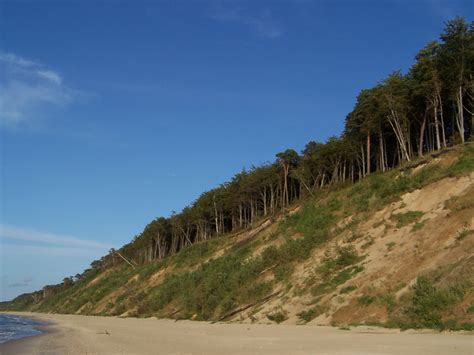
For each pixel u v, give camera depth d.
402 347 19.12
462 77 49.31
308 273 42.47
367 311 30.75
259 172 84.56
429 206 39.59
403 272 32.03
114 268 134.62
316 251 45.91
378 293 31.67
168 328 43.19
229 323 42.69
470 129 55.91
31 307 196.25
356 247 40.84
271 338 26.78
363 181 55.94
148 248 123.81
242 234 77.62
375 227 42.31
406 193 43.81
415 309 26.12
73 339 34.97
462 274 26.19
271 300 42.44
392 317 27.91
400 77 57.53
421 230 35.97
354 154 66.25
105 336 36.69
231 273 55.22
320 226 50.94
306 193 74.31
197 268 73.19
